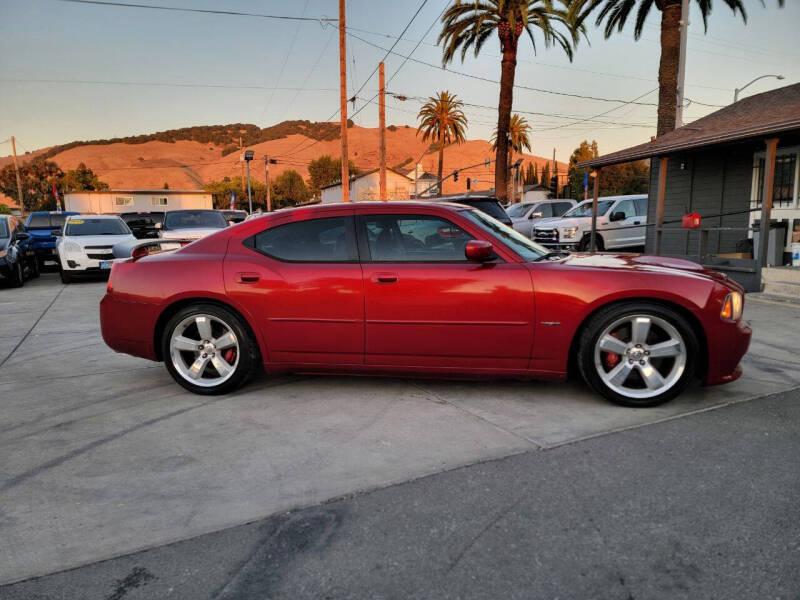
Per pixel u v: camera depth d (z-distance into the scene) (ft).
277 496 8.87
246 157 144.77
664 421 11.57
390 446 10.68
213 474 9.71
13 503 8.85
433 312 12.80
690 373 12.20
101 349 20.12
